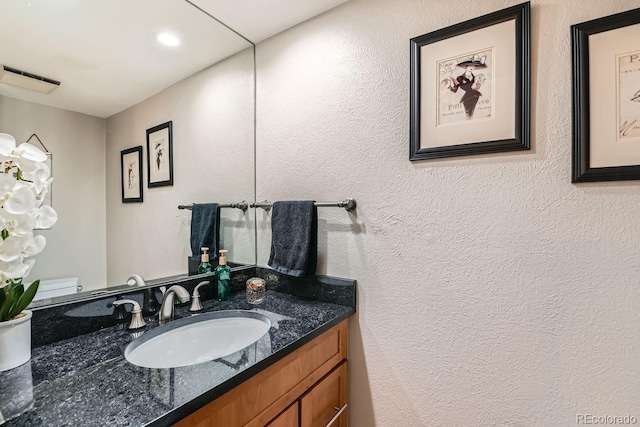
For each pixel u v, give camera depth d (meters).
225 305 1.28
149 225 1.24
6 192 0.68
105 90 1.13
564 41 0.86
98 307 1.03
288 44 1.44
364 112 1.22
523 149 0.91
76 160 1.05
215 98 1.48
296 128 1.42
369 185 1.21
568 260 0.87
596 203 0.83
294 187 1.43
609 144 0.80
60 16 1.02
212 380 0.70
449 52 1.03
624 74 0.79
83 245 1.06
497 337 0.97
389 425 1.18
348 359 1.26
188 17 1.30
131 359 0.89
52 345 0.91
